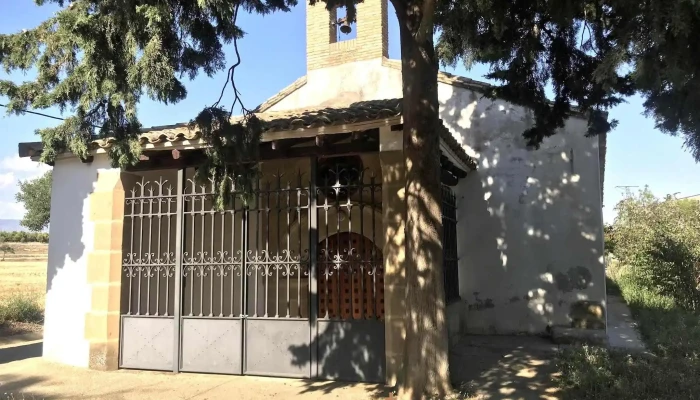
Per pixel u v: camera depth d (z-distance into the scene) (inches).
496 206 382.6
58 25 188.9
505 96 275.3
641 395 210.1
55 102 187.5
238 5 214.8
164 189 327.9
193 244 286.4
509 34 240.2
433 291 213.5
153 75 173.5
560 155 373.1
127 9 175.0
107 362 286.0
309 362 259.0
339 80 445.4
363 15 445.7
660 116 189.3
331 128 250.1
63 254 309.0
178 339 281.1
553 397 219.3
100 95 183.5
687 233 564.1
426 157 217.0
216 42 209.2
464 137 394.3
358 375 250.4
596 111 272.8
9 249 1609.3
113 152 207.0
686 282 489.4
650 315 415.5
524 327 368.5
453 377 250.5
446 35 236.8
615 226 725.9
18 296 586.2
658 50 148.0
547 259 368.8
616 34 175.0
